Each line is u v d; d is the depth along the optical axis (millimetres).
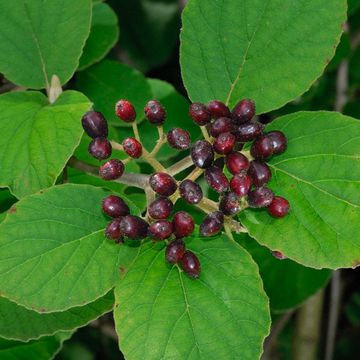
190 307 363
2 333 415
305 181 380
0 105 418
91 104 403
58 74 448
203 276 368
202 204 380
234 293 365
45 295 360
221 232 377
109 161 376
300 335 643
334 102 667
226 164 371
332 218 373
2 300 418
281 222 374
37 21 450
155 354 356
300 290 562
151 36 677
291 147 386
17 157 392
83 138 471
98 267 366
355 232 370
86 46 520
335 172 378
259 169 371
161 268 369
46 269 364
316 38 399
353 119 386
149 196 387
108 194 380
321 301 639
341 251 368
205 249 374
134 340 358
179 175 550
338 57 614
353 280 785
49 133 394
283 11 401
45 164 388
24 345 507
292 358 649
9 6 450
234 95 406
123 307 362
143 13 675
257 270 369
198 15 408
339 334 833
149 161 388
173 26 676
